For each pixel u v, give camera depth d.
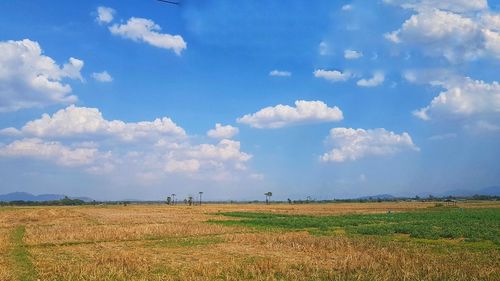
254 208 148.75
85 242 40.94
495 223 63.25
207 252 33.62
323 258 29.45
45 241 40.81
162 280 23.06
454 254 30.92
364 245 35.47
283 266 25.77
